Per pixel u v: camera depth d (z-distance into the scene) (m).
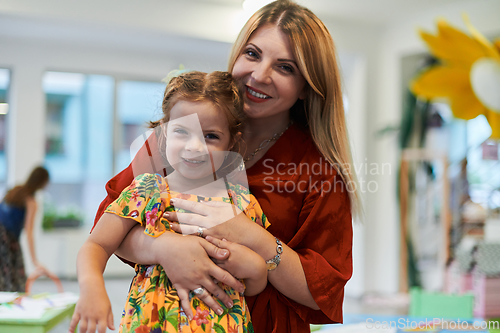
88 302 0.85
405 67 5.33
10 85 5.80
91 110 6.26
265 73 1.09
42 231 5.96
